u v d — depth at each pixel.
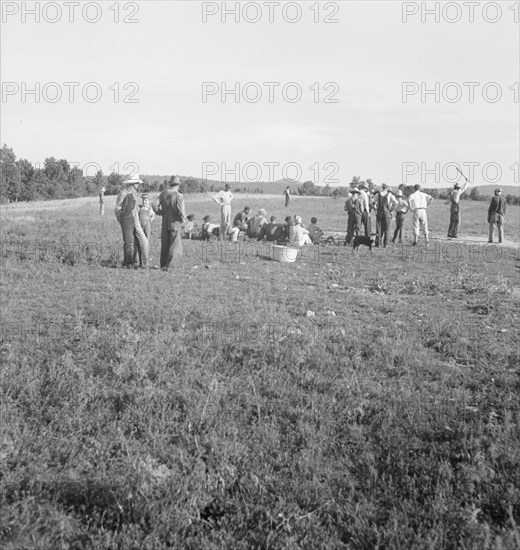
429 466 5.05
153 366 7.21
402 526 4.23
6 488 4.70
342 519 4.41
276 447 5.39
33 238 21.39
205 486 4.67
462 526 4.17
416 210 22.72
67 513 4.46
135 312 10.20
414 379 7.09
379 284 13.73
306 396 6.46
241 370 7.24
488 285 13.73
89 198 65.88
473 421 5.86
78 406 6.13
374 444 5.48
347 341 8.47
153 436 5.47
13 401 6.28
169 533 4.17
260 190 93.44
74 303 10.98
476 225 35.06
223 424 5.75
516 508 4.49
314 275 15.46
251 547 4.08
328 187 91.12
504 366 7.61
